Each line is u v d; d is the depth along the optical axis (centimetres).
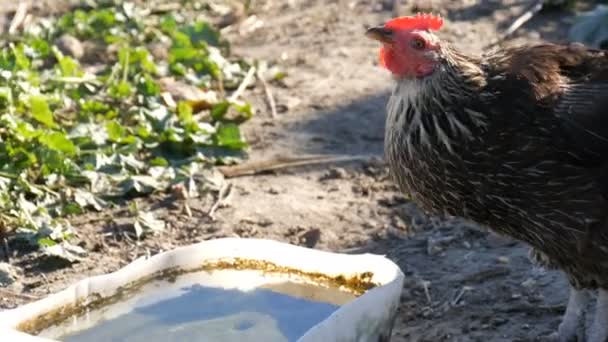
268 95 874
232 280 576
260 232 686
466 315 590
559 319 584
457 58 533
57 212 694
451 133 526
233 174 758
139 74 858
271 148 794
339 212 708
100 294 545
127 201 716
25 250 658
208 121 828
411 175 546
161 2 1073
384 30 535
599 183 522
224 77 900
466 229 678
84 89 832
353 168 766
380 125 828
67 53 933
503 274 627
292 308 553
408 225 691
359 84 898
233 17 1045
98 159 736
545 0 1030
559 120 522
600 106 527
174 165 753
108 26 980
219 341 525
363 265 557
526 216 533
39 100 747
